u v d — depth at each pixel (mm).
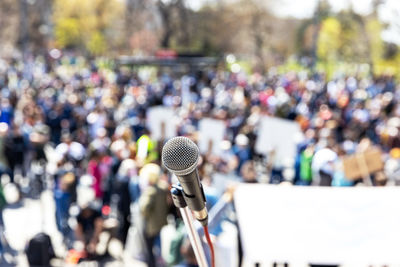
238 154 9352
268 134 8320
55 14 58594
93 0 57562
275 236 2873
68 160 9797
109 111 15938
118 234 7738
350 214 2834
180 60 29234
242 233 2898
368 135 14094
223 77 31625
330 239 2848
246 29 56219
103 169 8734
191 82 25312
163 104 18766
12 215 9609
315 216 2898
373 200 2885
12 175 10008
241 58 56031
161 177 7410
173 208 6871
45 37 58406
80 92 22953
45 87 24562
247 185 3049
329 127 10297
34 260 6621
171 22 51125
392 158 9086
